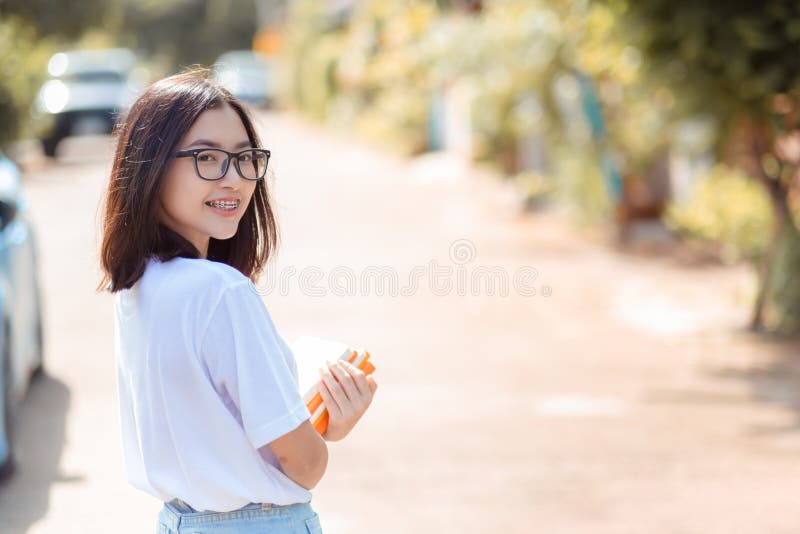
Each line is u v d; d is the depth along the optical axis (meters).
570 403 13.33
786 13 14.15
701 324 17.69
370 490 10.07
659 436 11.84
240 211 4.33
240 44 125.31
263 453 4.13
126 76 44.81
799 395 13.57
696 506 9.52
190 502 4.12
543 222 28.66
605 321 18.12
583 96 25.27
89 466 10.59
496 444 11.55
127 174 4.17
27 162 41.53
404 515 9.39
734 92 15.41
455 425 12.34
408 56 30.66
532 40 24.84
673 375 14.72
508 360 15.56
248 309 3.99
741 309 18.58
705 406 13.14
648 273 22.03
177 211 4.23
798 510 9.33
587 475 10.49
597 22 16.86
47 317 17.64
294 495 4.14
